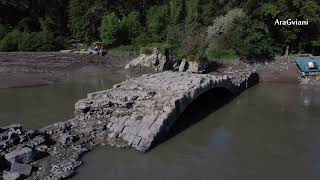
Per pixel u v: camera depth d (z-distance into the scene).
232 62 66.94
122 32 79.81
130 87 42.56
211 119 41.94
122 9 87.00
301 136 36.81
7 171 27.52
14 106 46.00
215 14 77.69
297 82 61.06
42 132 33.12
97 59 72.19
